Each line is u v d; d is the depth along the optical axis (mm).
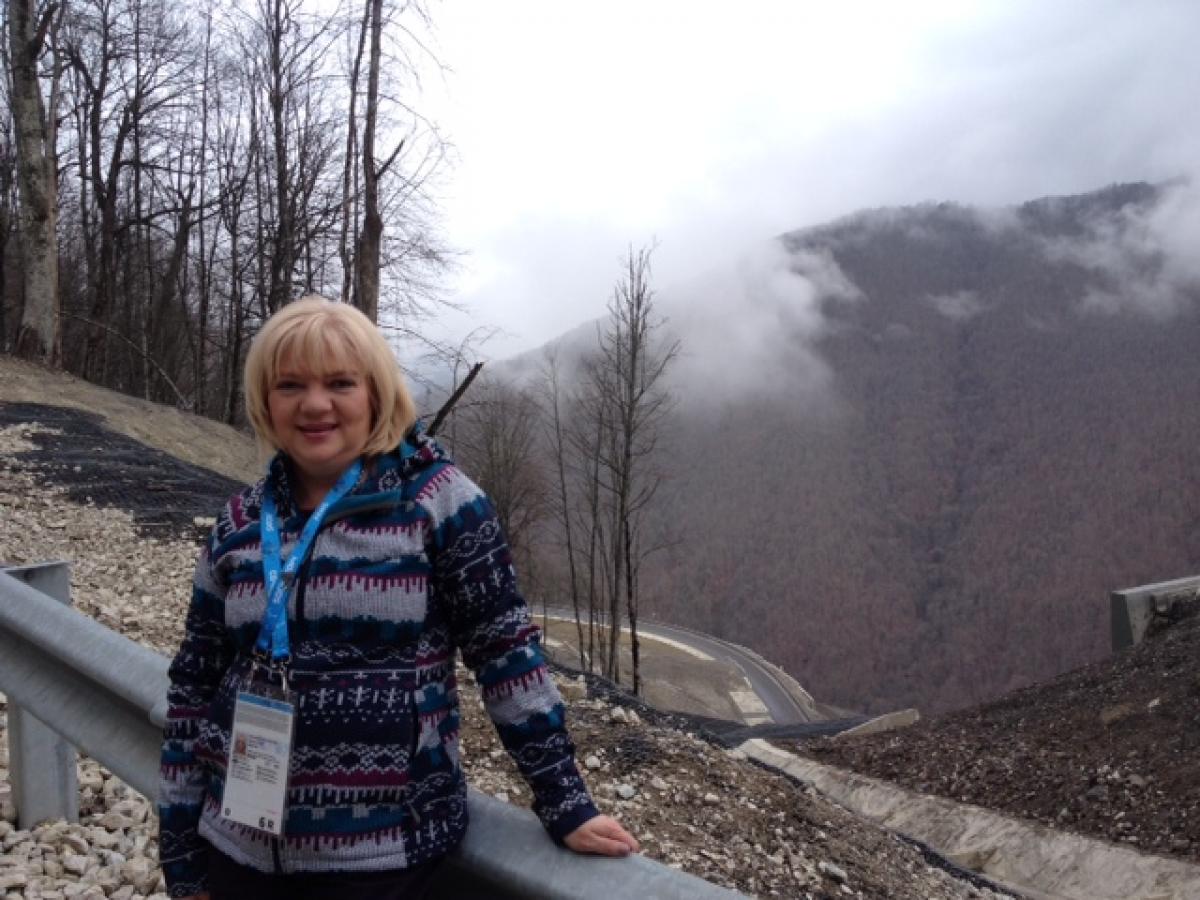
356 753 1572
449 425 20453
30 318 18453
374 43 16234
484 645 1661
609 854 1597
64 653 2865
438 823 1634
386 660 1617
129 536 9102
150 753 2711
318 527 1662
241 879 1657
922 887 5434
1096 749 11953
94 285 31656
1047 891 10062
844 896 4742
